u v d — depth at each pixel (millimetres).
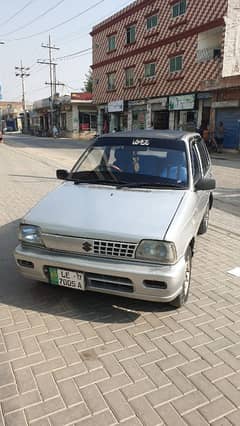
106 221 3352
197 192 4305
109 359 2898
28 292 3947
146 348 3051
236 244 5727
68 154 21469
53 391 2553
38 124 67375
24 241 3527
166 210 3521
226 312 3654
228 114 23031
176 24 25812
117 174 4316
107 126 38812
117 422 2311
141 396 2525
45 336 3176
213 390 2598
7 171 13445
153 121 30625
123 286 3213
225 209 8125
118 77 34406
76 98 46312
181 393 2562
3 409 2396
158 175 4219
